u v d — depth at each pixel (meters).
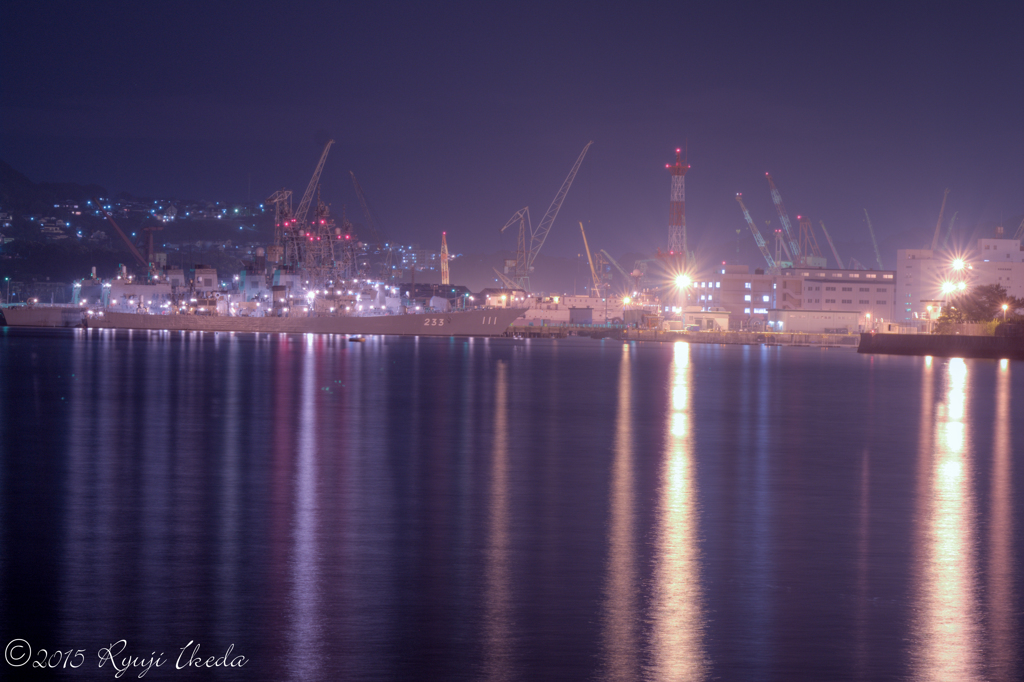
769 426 54.12
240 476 33.34
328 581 19.38
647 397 75.56
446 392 77.19
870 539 23.72
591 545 22.83
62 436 45.06
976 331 163.88
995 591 19.00
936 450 43.38
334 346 175.88
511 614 17.31
